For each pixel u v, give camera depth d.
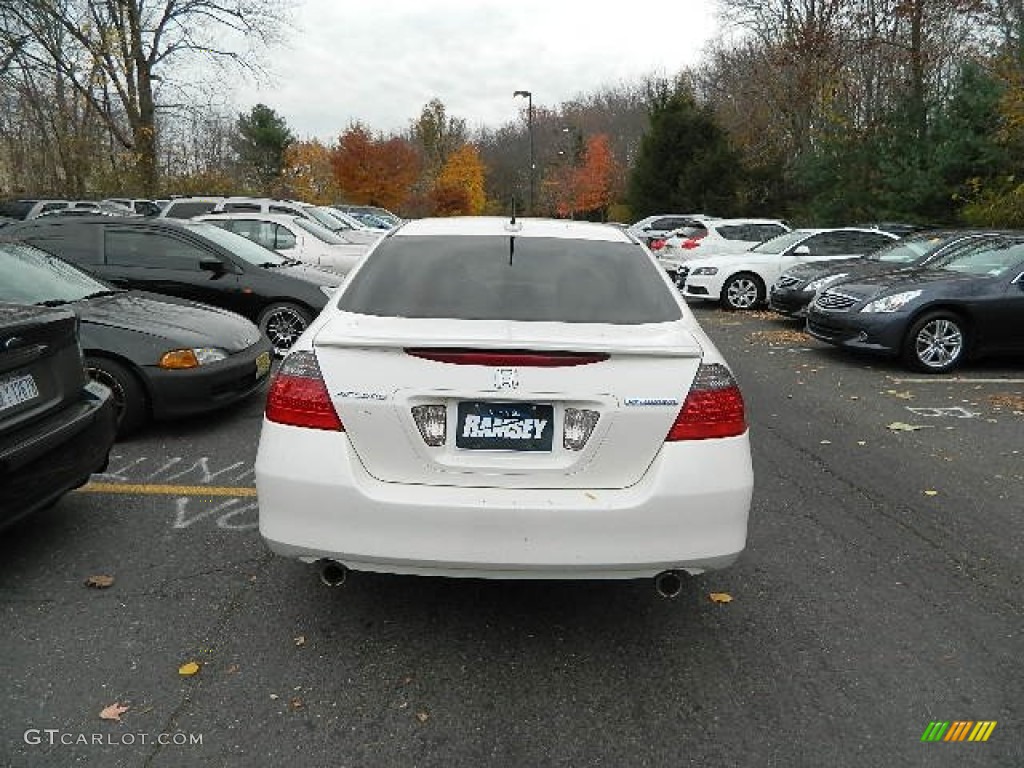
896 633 3.24
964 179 22.55
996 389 8.05
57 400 3.81
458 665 2.96
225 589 3.49
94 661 2.93
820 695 2.82
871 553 4.00
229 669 2.89
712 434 2.84
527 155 76.00
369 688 2.80
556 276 3.49
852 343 9.09
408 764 2.44
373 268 3.56
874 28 26.41
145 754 2.45
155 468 5.11
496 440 2.79
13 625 3.16
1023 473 5.32
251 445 5.62
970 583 3.69
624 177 57.59
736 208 34.56
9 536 4.02
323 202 53.69
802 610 3.42
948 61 25.47
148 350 5.61
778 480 5.10
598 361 2.79
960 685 2.89
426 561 2.77
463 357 2.75
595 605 3.43
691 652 3.08
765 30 31.95
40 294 5.73
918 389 8.02
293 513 2.82
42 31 26.55
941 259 10.14
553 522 2.74
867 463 5.50
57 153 33.34
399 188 53.16
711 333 11.91
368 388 2.78
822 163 27.33
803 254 14.69
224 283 8.42
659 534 2.79
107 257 8.32
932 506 4.67
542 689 2.83
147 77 29.14
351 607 3.36
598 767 2.45
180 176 33.03
